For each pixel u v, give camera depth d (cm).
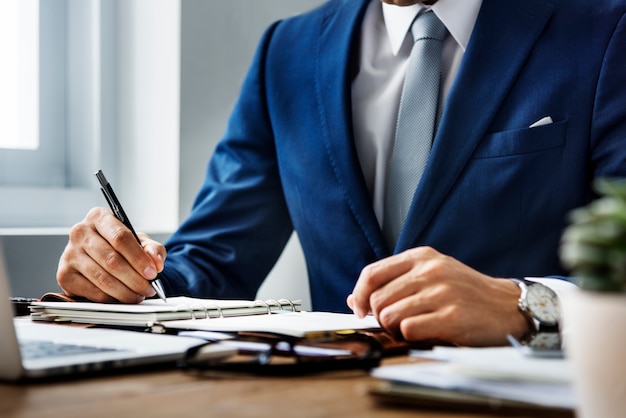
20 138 213
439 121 153
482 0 154
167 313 98
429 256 93
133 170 216
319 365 70
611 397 43
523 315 89
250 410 55
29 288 179
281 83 172
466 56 149
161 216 211
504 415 53
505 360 60
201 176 213
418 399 55
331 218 157
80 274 123
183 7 207
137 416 53
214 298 159
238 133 178
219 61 216
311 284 169
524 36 150
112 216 126
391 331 88
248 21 222
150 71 212
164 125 210
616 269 43
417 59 155
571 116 146
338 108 159
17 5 212
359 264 154
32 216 207
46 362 67
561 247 146
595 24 149
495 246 145
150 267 120
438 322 84
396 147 153
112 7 218
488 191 145
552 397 52
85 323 104
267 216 173
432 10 157
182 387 63
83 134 219
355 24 166
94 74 217
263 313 113
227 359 74
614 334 42
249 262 169
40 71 214
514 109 147
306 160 162
